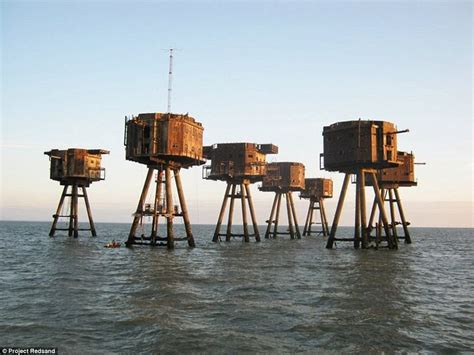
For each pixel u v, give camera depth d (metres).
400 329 18.19
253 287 27.72
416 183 69.62
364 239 57.38
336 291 26.75
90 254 47.94
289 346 15.70
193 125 52.75
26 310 20.34
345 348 15.61
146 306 21.39
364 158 53.06
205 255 48.56
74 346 15.30
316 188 106.31
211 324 18.33
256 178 71.50
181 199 55.19
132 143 51.19
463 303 24.45
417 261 47.78
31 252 51.00
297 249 60.50
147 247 55.66
